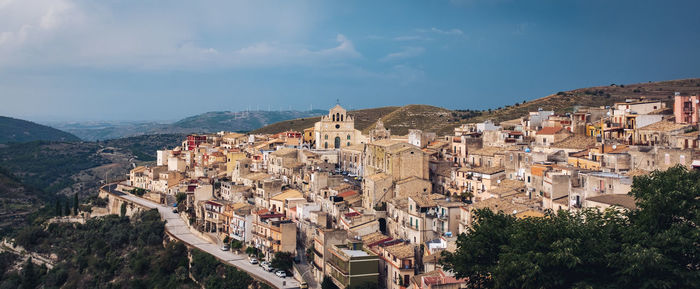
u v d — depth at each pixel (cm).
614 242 7125
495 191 13712
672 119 15088
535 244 7325
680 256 6775
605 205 9388
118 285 18100
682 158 10906
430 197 14188
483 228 8288
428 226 13000
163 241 19875
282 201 18062
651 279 6525
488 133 18938
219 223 18838
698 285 6294
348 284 12100
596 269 7044
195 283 16350
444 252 8806
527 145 17500
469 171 15912
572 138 16238
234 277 14900
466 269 8112
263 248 16100
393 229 14700
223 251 17350
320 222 15762
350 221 14538
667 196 6938
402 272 11500
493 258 8088
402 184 15975
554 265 6969
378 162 17962
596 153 13262
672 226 6806
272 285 13938
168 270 17712
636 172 11069
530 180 13475
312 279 14062
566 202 11306
